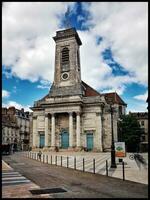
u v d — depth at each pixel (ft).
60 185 38.50
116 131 167.22
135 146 190.70
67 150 163.63
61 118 173.88
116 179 45.29
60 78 178.60
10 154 165.17
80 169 64.85
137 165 73.31
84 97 171.73
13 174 52.80
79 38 186.91
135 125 191.31
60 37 183.01
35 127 182.80
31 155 139.03
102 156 128.67
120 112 234.38
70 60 178.40
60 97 171.01
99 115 165.17
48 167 70.79
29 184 39.34
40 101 185.78
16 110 266.98
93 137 164.35
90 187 36.65
